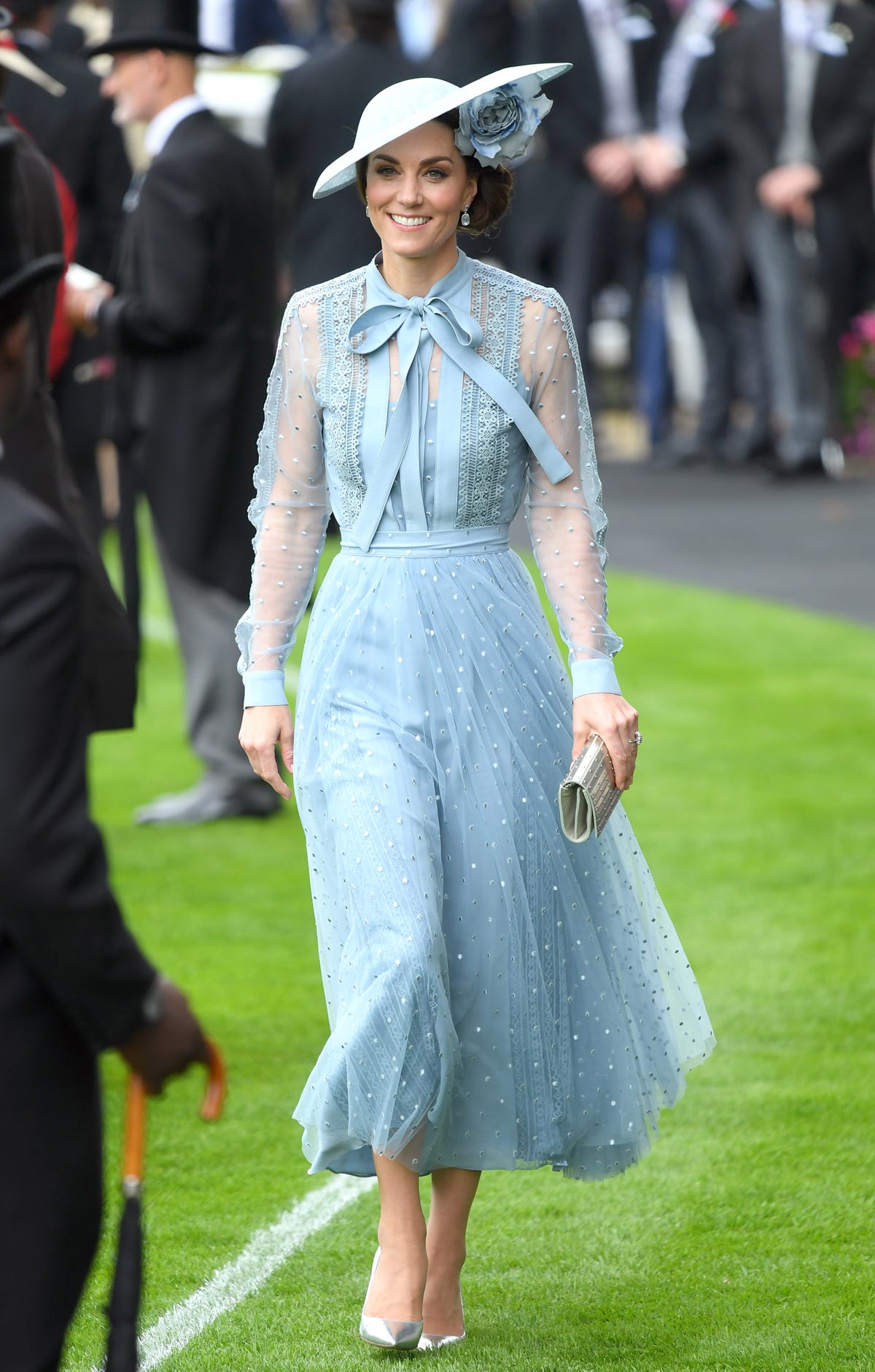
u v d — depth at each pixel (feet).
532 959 33.55
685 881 60.44
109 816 69.56
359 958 32.60
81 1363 32.40
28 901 20.35
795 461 140.67
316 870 34.35
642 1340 33.55
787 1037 47.91
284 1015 49.70
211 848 65.21
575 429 34.35
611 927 34.96
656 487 140.26
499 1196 40.14
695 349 173.88
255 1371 32.30
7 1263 21.36
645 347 153.99
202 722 68.44
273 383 34.86
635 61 141.79
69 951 20.70
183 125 63.98
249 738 34.71
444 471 33.50
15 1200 21.38
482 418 33.47
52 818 20.44
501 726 33.65
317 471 34.81
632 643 94.63
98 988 21.03
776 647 93.61
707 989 51.01
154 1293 35.32
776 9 135.33
